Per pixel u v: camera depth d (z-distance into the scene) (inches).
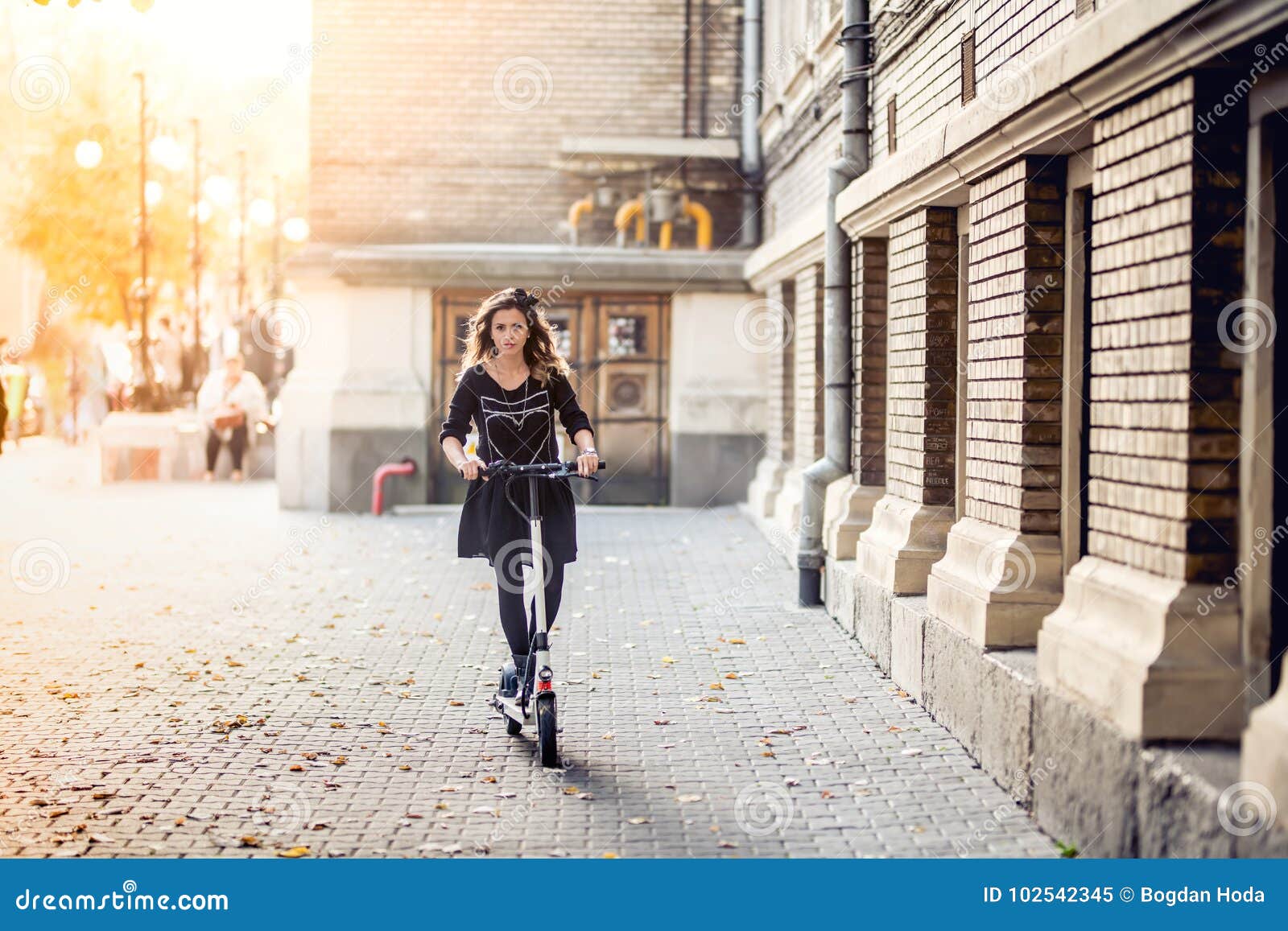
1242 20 152.4
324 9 745.6
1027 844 187.8
